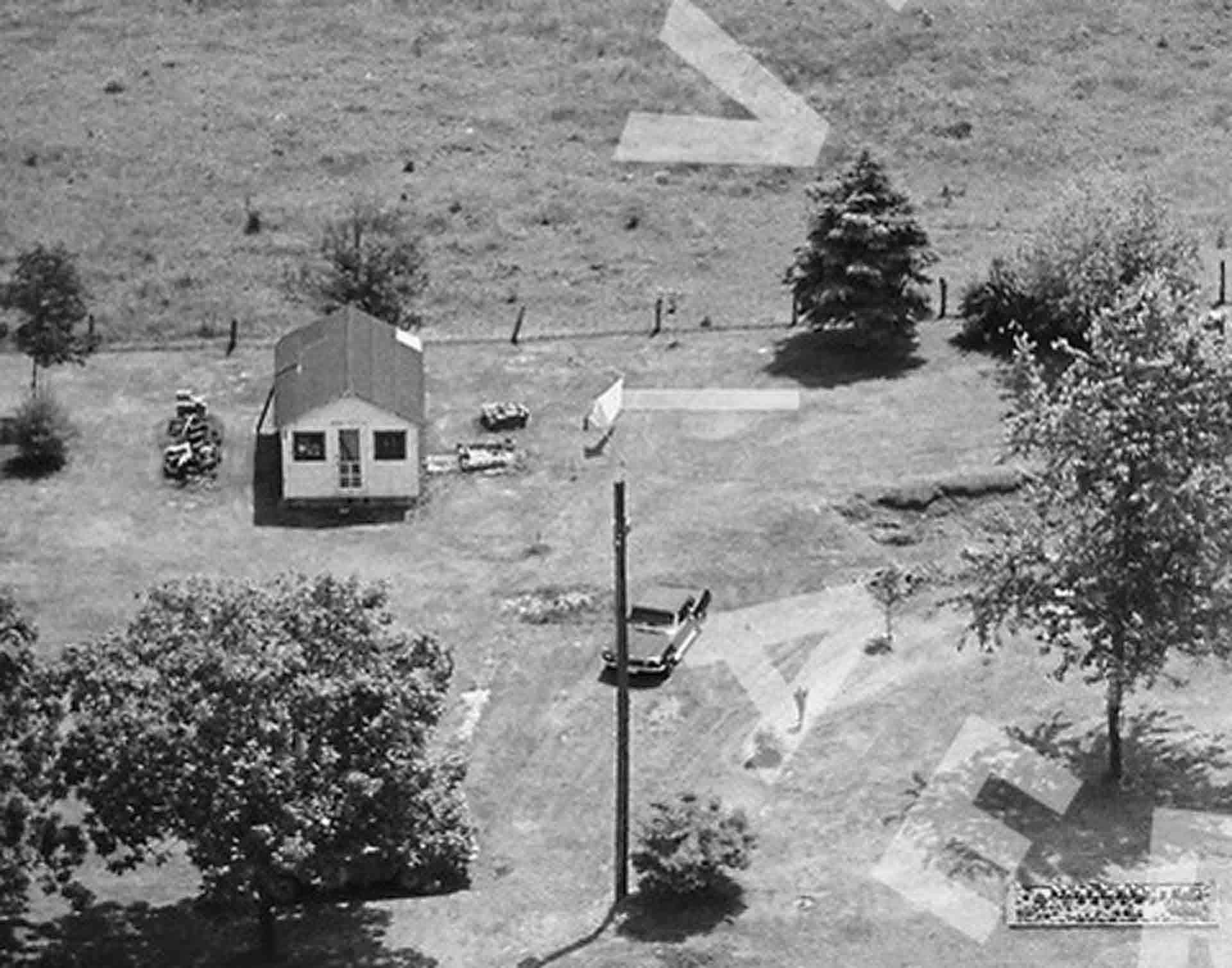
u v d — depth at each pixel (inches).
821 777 2146.9
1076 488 2078.0
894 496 2605.8
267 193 3508.9
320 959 1931.6
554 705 2294.5
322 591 1945.1
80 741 1870.1
